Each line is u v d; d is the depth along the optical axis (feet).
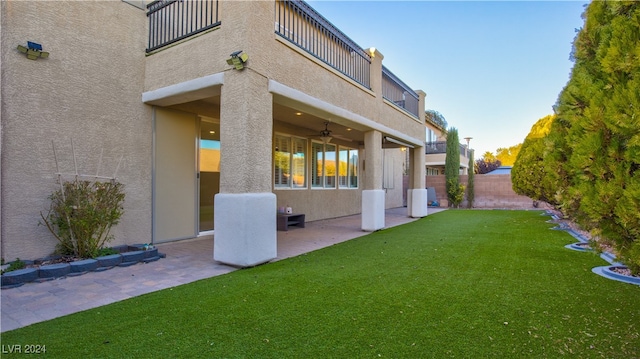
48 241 16.74
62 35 17.38
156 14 21.83
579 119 8.57
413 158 41.75
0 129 15.15
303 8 22.65
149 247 18.99
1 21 15.23
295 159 34.60
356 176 45.55
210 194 27.45
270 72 17.90
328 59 26.02
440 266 16.25
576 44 9.81
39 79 16.49
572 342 8.50
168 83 19.89
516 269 15.60
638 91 6.49
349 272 15.25
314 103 21.49
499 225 31.96
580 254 18.79
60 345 8.38
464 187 56.49
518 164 35.06
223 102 17.11
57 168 17.03
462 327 9.37
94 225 16.81
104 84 19.20
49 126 16.84
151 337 8.82
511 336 8.83
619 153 7.18
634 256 7.28
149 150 21.56
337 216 41.01
